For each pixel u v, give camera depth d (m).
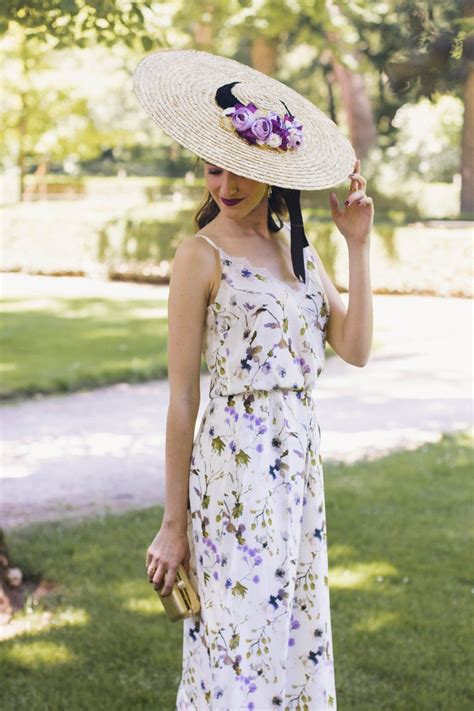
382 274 17.06
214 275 2.42
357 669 3.86
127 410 8.47
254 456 2.38
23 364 10.18
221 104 2.46
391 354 11.16
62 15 5.14
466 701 3.62
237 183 2.41
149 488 6.29
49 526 5.50
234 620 2.37
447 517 5.71
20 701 3.59
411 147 33.22
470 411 8.40
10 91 21.38
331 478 6.47
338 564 4.95
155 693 3.64
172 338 2.44
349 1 8.33
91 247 20.17
